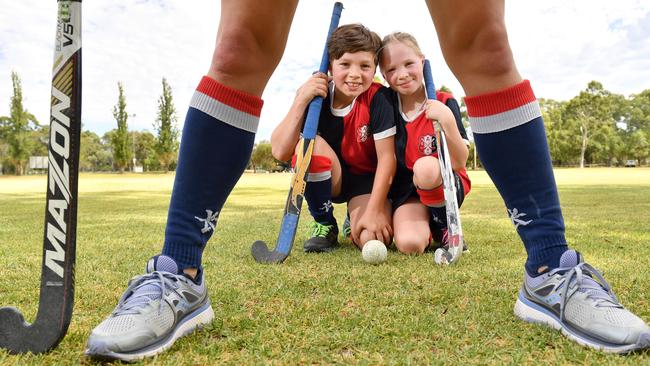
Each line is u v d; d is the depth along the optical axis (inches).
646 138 2198.6
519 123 47.4
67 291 39.6
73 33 37.2
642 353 41.5
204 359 41.6
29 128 2121.1
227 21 46.3
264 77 48.9
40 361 40.1
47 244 39.4
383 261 88.7
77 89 37.5
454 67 48.9
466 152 102.3
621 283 67.1
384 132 104.0
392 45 100.5
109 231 142.3
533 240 50.1
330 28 106.0
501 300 59.9
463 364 39.9
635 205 226.2
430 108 96.5
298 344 44.9
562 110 2212.1
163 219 182.1
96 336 40.3
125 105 1983.3
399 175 111.0
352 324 50.5
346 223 126.7
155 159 2226.9
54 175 38.2
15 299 62.9
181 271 48.6
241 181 754.8
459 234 86.5
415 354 42.3
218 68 47.1
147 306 43.2
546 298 48.6
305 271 80.8
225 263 88.9
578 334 44.7
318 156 103.9
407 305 58.1
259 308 57.2
